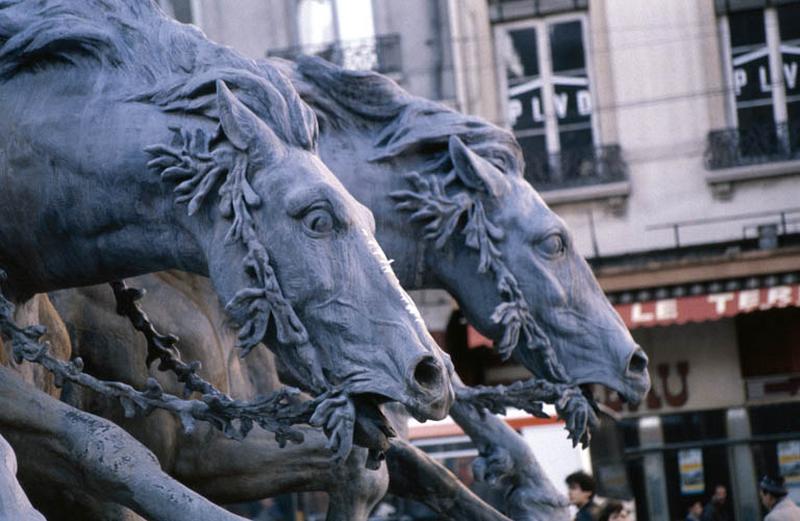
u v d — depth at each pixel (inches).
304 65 334.6
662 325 1000.2
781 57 1063.0
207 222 251.9
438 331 968.3
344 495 331.6
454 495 360.8
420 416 240.5
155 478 253.3
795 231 1042.1
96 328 308.8
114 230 262.2
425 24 1081.4
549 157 1073.5
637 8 1073.5
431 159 335.6
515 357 335.9
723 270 986.7
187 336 321.7
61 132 264.2
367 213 250.8
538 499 371.6
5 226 269.4
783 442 987.3
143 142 257.9
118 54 265.6
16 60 269.6
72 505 292.4
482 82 1081.4
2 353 270.5
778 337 1000.2
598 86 1076.5
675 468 992.9
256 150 249.3
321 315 243.1
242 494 324.8
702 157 1058.1
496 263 328.5
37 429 257.8
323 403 241.4
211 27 1081.4
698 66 1065.5
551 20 1082.1
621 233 1060.5
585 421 333.7
